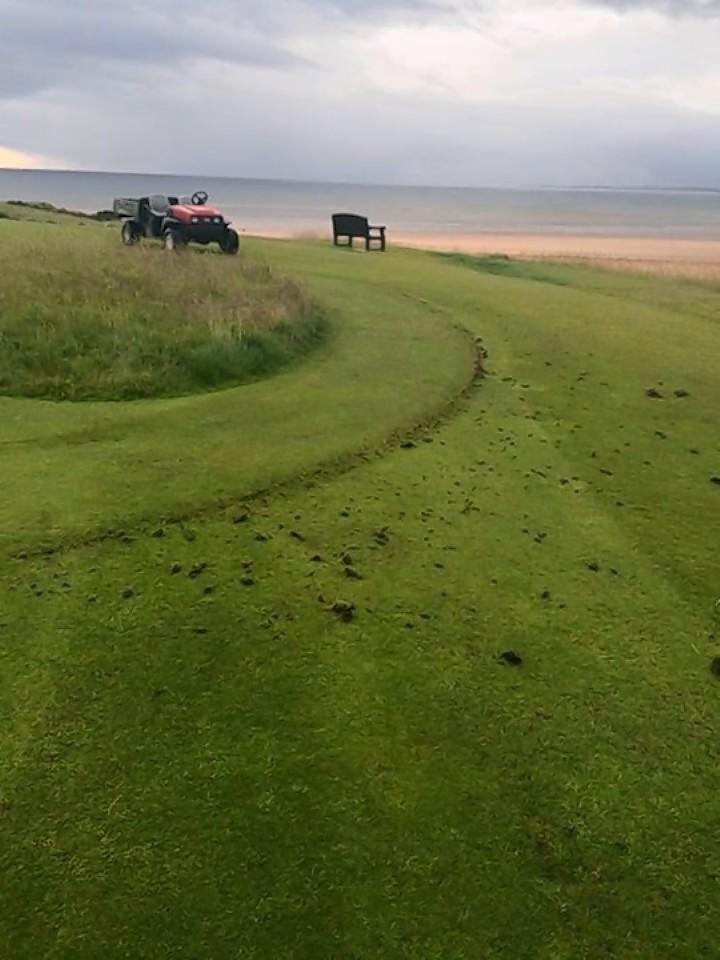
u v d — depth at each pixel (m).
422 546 6.39
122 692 4.62
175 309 11.91
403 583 5.85
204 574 5.82
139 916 3.38
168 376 9.86
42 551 5.98
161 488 7.07
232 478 7.36
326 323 13.22
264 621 5.32
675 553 6.50
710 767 4.33
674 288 19.09
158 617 5.31
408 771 4.18
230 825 3.81
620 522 7.00
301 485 7.35
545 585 5.94
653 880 3.68
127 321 11.13
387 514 6.88
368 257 22.50
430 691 4.76
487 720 4.56
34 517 6.45
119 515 6.55
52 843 3.68
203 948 3.27
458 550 6.36
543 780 4.18
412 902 3.50
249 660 4.95
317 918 3.41
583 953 3.34
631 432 9.17
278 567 5.96
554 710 4.67
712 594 5.95
